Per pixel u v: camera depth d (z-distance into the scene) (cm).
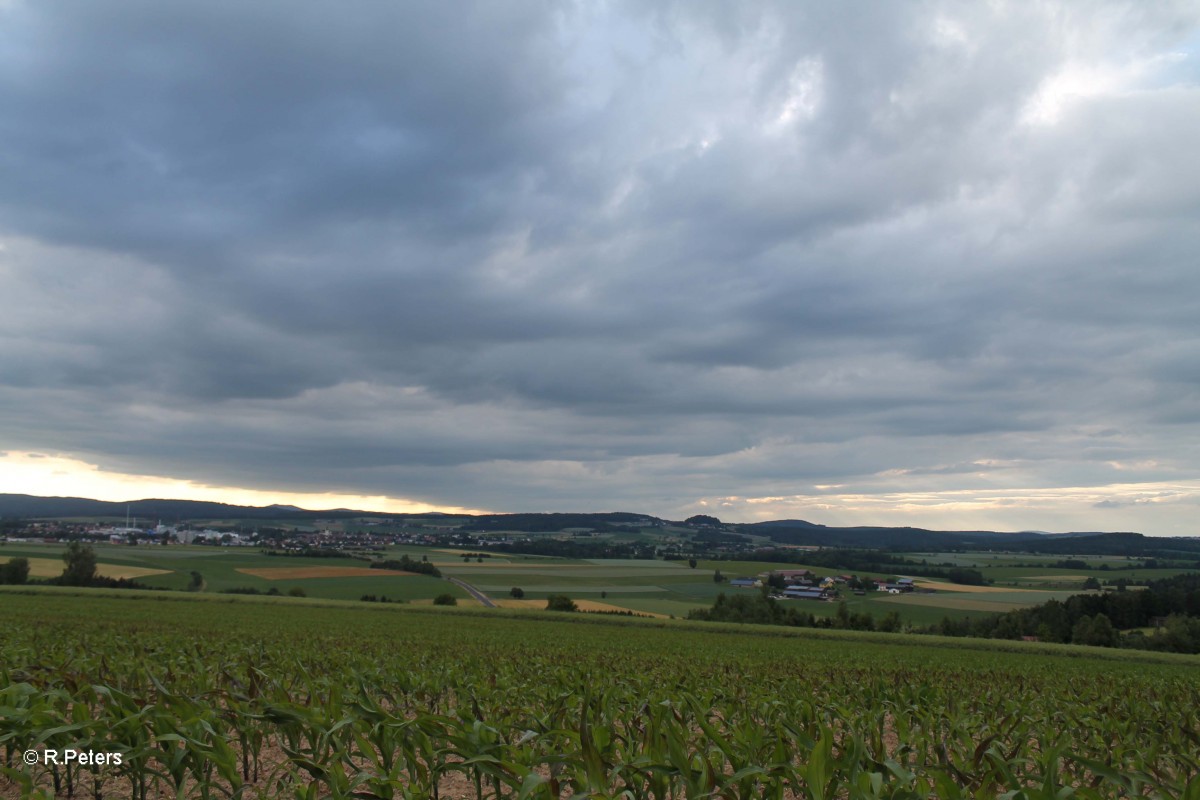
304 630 4253
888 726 1580
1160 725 1402
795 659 3503
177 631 3884
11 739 814
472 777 867
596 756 656
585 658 3016
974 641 5175
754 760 829
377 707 777
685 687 1630
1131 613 8181
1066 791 612
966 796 668
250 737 940
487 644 3684
